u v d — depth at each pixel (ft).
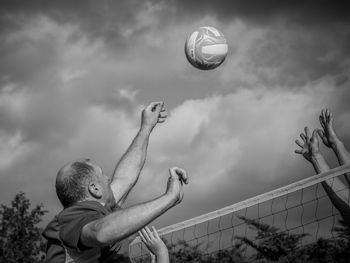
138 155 14.28
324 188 17.69
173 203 9.48
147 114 15.02
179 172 9.88
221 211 18.66
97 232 9.29
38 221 66.23
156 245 12.23
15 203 66.28
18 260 64.18
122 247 10.89
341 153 17.76
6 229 65.05
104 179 11.09
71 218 10.21
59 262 10.40
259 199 18.90
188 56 22.63
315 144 18.15
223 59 22.57
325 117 18.12
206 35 22.40
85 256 10.07
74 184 10.71
